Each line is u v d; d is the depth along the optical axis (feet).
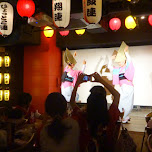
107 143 6.51
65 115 6.85
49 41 24.00
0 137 7.84
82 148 6.72
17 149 7.56
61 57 27.09
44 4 18.74
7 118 9.60
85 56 26.50
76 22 19.44
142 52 24.20
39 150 7.53
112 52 25.29
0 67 24.84
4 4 14.99
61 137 6.12
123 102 19.12
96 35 23.26
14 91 25.22
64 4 13.53
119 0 17.35
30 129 9.61
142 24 21.29
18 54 25.68
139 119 21.22
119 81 19.74
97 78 7.49
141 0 17.38
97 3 13.12
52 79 24.75
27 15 14.21
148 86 23.98
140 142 14.70
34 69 24.75
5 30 15.24
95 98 6.73
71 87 23.24
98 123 6.55
